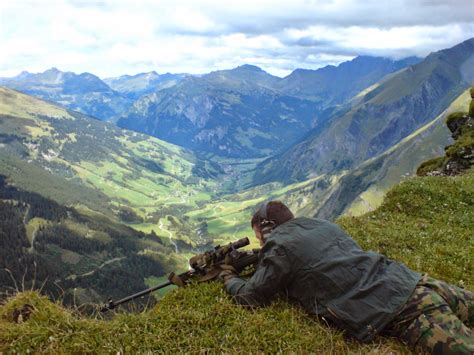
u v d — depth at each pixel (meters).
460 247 3.51
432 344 1.77
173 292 2.42
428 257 3.26
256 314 2.11
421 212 4.59
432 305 1.85
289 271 2.09
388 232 3.75
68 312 2.12
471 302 2.02
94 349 1.84
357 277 2.00
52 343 1.85
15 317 2.07
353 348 1.90
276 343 1.91
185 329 1.99
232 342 1.91
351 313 1.92
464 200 4.80
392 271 2.02
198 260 2.55
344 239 2.15
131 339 1.90
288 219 2.31
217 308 2.16
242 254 2.51
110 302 2.31
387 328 1.95
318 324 2.02
